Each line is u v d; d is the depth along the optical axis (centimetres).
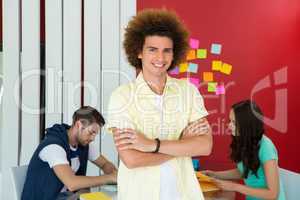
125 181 128
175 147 125
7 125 271
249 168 204
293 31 309
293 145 314
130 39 127
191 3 289
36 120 272
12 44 268
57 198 191
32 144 273
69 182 191
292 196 208
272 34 305
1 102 271
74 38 273
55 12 270
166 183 125
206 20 293
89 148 237
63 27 272
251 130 203
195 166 253
